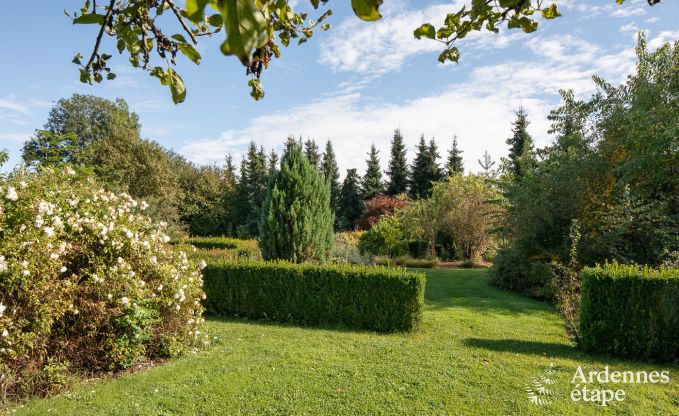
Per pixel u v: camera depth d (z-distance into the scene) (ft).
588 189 32.01
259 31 1.72
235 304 25.79
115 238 16.38
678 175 27.58
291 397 12.89
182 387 13.64
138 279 16.66
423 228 65.57
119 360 15.28
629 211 27.17
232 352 17.69
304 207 28.25
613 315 18.35
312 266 25.14
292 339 19.90
